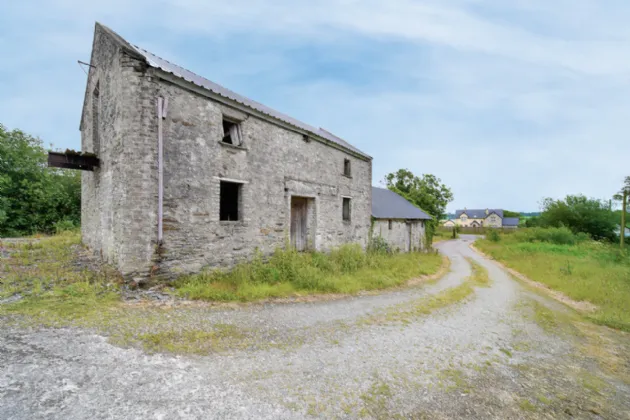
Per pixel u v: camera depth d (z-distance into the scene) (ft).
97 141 27.91
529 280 39.88
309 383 10.64
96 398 8.43
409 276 33.99
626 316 23.79
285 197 32.19
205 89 23.39
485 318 21.36
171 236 21.47
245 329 15.05
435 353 14.51
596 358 16.15
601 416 10.60
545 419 10.06
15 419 7.20
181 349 12.09
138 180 19.92
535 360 15.05
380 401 10.00
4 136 52.90
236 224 26.37
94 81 27.89
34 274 19.47
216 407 8.68
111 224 22.47
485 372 13.07
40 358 10.10
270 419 8.41
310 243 37.24
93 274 20.54
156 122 20.71
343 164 43.14
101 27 24.94
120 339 12.16
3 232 48.49
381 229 54.13
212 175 24.34
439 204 106.63
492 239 99.09
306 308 19.77
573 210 99.35
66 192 59.88
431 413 9.66
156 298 18.13
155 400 8.66
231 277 23.89
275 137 30.89
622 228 67.67
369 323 17.95
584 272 39.06
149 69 20.42
